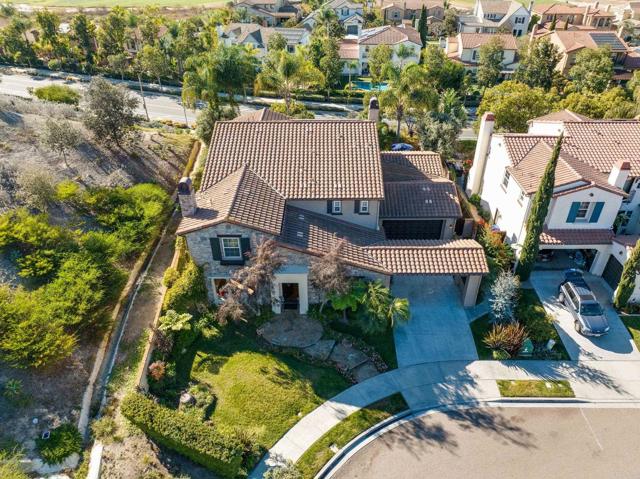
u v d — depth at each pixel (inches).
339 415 851.4
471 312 1084.5
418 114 2010.3
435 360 965.8
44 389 805.2
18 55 3181.6
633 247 1058.1
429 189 1290.6
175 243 1243.8
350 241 1083.3
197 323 992.2
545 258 1248.8
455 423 845.8
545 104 1887.3
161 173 1571.1
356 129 1224.8
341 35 3686.0
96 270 970.1
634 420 852.0
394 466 773.3
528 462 779.4
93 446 764.0
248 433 807.1
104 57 3280.0
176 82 2987.2
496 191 1353.3
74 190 1211.9
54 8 5211.6
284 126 1235.9
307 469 764.0
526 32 4079.7
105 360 896.3
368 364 949.2
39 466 727.1
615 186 1127.6
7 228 1016.2
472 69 3203.7
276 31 3469.5
